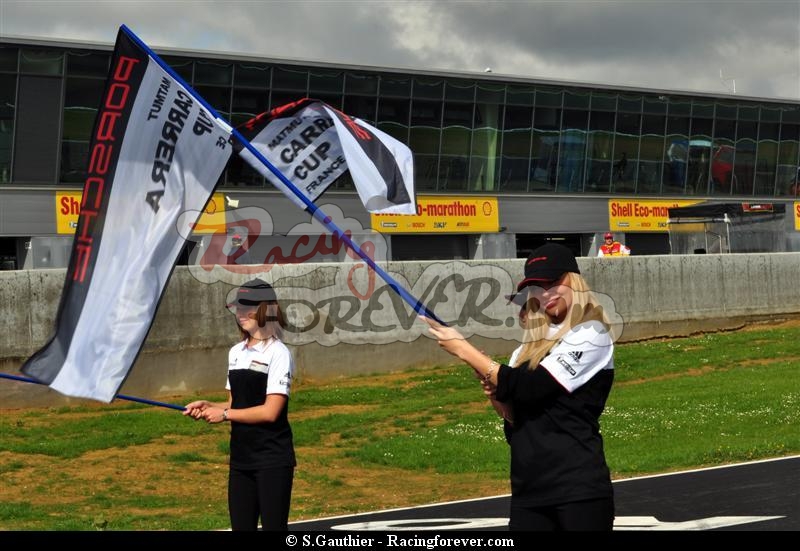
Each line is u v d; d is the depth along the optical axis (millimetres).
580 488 4473
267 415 5828
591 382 4551
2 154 39062
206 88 42188
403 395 18734
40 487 11578
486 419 16203
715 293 26297
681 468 11641
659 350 23547
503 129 50219
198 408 5852
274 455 5891
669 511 9094
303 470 12742
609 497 4520
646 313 25047
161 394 17625
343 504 10648
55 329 5883
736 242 36438
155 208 5953
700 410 15922
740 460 11969
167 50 41031
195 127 5922
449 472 12461
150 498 11133
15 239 40625
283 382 5902
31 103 39219
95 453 13602
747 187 57625
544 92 51062
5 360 16344
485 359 4656
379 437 15000
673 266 25609
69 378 5793
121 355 5816
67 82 39688
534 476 4543
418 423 16141
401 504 10523
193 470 12750
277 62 43281
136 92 5992
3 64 38594
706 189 56406
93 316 5871
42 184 39625
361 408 17656
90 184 5980
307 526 9062
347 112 45781
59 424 15445
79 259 5934
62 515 10086
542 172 51656
